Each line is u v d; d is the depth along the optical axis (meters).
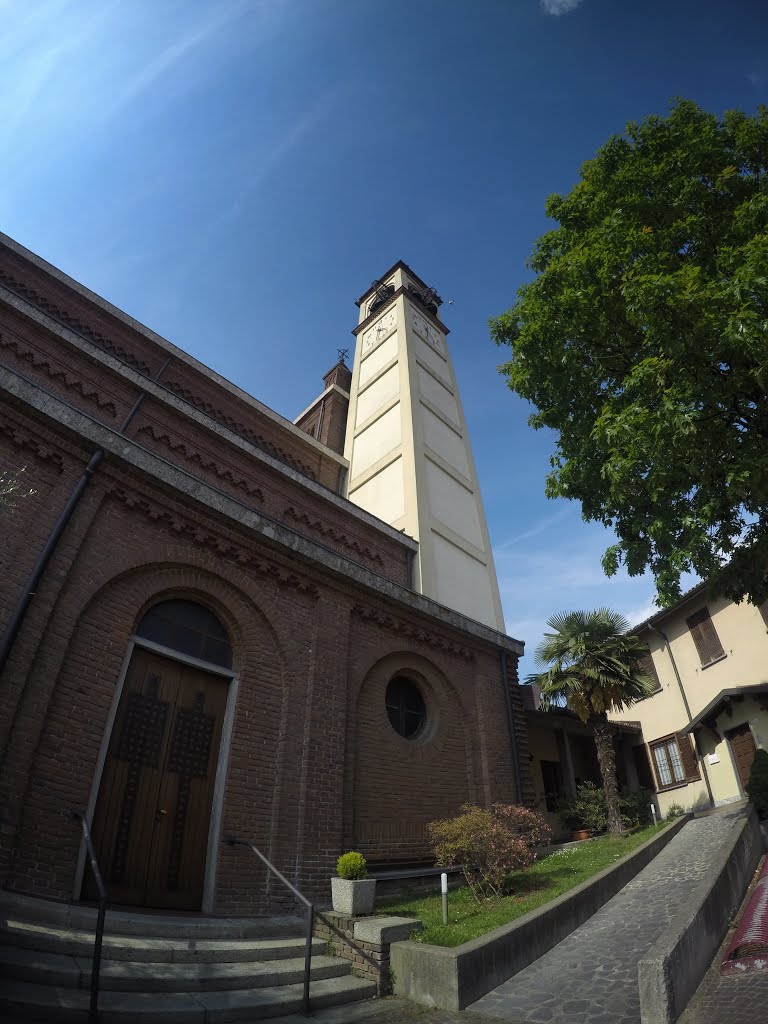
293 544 10.62
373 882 7.72
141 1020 4.82
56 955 5.32
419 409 19.61
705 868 10.25
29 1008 4.39
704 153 9.27
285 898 8.14
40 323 10.62
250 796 8.59
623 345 9.42
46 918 5.83
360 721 10.80
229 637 9.61
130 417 10.98
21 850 6.28
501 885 9.65
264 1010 5.49
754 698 18.16
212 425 12.36
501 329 10.39
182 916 7.15
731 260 7.62
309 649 10.34
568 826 18.19
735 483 7.31
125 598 8.34
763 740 17.73
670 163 9.34
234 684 9.23
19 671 6.75
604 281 8.88
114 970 5.35
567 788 19.67
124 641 8.10
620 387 9.58
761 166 9.30
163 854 7.65
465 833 9.09
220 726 8.91
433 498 17.47
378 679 11.56
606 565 9.42
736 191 9.05
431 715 12.44
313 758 9.39
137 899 7.22
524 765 13.31
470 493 19.44
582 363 9.95
